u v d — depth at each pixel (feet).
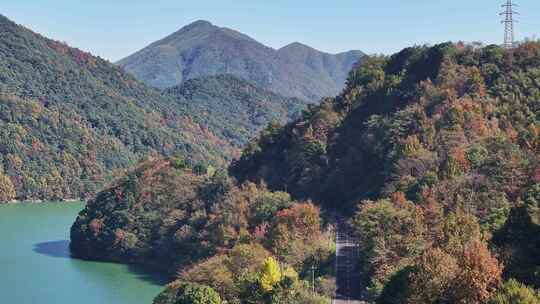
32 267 544.62
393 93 581.94
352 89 649.61
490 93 483.92
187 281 368.68
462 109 459.73
